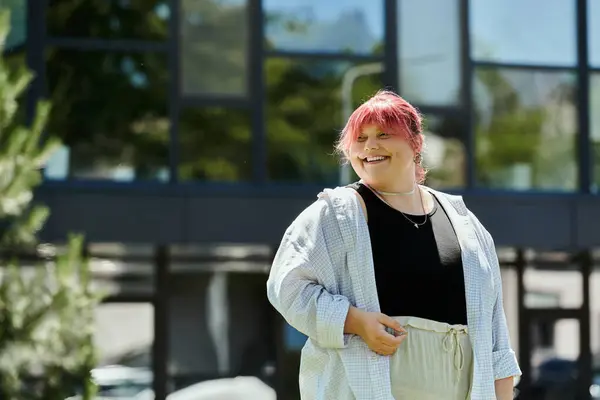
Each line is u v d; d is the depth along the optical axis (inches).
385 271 149.6
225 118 530.3
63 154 511.5
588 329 582.6
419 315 148.9
